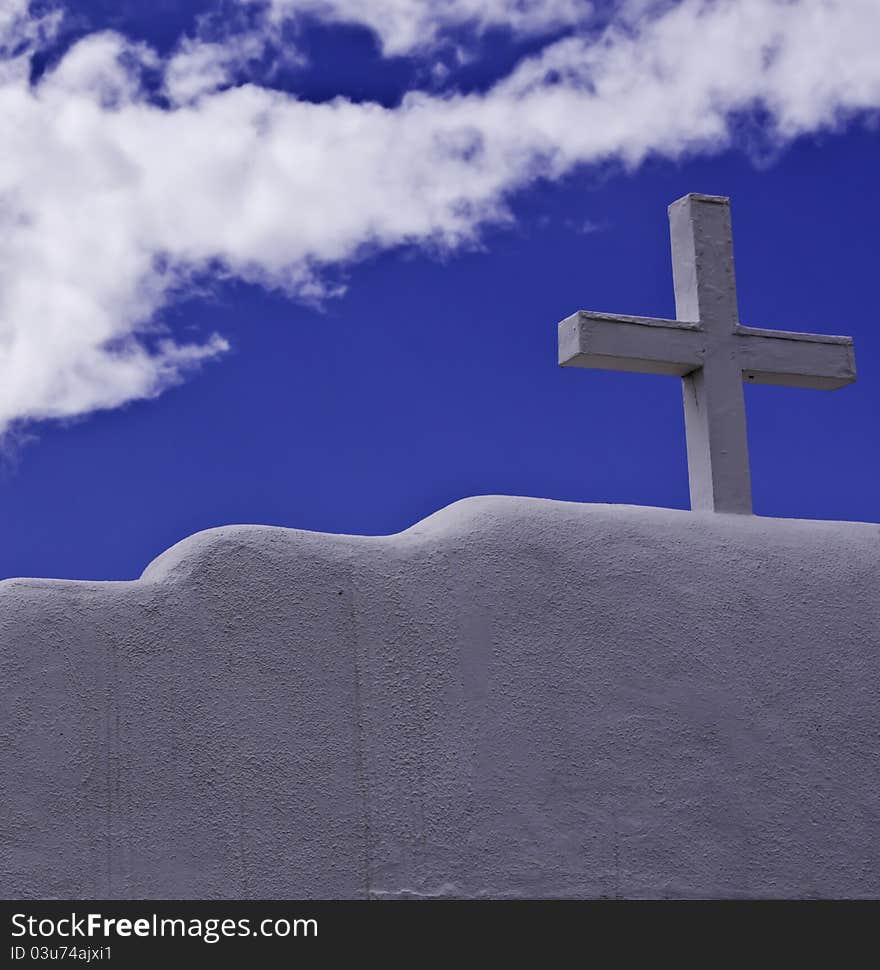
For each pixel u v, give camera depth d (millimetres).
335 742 4598
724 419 5480
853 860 5098
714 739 5035
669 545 5199
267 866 4453
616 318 5406
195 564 4605
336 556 4758
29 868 4266
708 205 5641
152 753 4422
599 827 4820
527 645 4891
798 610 5277
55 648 4410
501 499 5113
